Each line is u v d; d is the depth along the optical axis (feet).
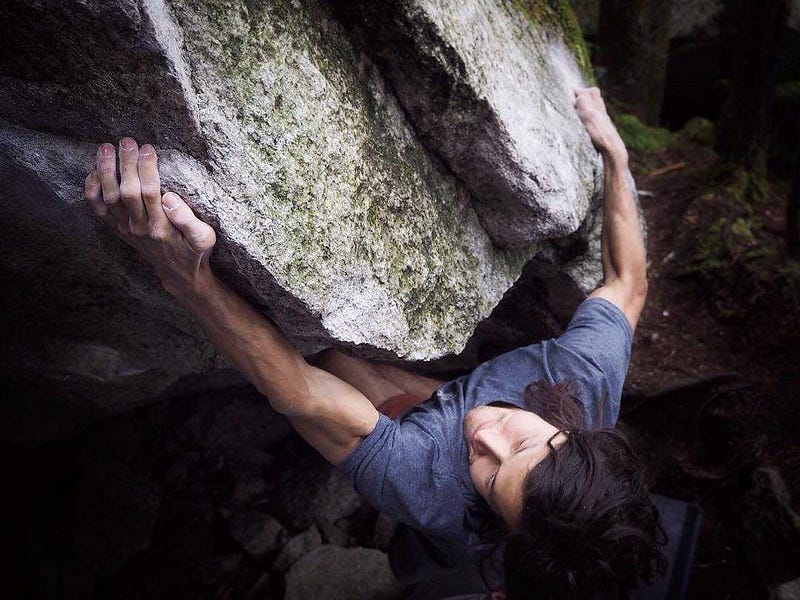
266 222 3.50
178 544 7.53
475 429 4.77
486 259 5.17
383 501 4.81
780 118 11.55
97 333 5.65
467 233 4.95
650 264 9.87
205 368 6.18
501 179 4.78
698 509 7.18
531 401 4.94
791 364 8.52
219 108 3.27
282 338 4.16
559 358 5.25
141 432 8.02
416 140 4.49
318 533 7.58
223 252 3.53
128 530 7.46
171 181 3.26
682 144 11.45
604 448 4.40
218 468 8.06
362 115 4.05
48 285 5.06
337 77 3.88
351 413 4.58
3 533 7.50
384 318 4.21
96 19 2.86
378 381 5.78
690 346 8.95
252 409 8.10
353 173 3.95
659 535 6.98
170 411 8.17
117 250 3.93
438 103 4.32
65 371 5.91
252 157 3.42
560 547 4.12
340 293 3.92
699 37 13.11
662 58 12.09
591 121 6.29
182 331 5.60
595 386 5.16
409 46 4.04
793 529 6.98
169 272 3.60
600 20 12.14
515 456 4.43
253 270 3.57
